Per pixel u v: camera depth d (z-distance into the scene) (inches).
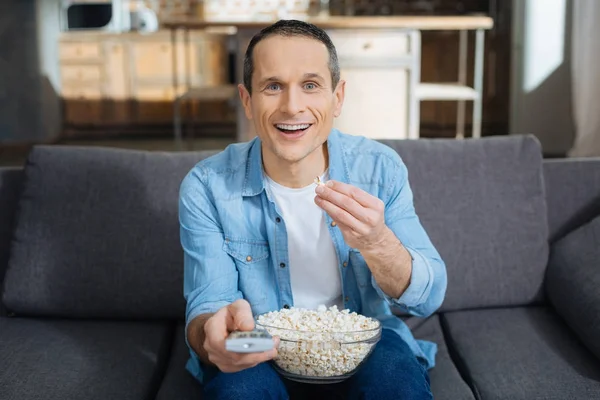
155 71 260.2
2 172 73.7
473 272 67.1
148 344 62.5
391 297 52.1
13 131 254.7
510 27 253.1
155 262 66.6
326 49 48.5
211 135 266.2
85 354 59.5
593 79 183.3
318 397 52.2
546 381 54.7
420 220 67.3
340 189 45.8
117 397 53.6
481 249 67.4
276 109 47.9
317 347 45.4
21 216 68.2
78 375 55.9
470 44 256.2
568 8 182.2
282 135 48.5
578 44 182.5
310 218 53.4
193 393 54.6
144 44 258.1
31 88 254.8
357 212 45.5
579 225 72.0
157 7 278.7
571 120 186.2
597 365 56.9
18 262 67.0
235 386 45.8
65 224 67.2
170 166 69.1
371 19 151.7
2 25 249.8
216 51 258.8
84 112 262.2
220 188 54.5
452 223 67.5
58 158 69.3
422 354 55.6
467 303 67.3
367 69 153.6
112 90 261.0
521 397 52.9
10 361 57.3
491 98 258.1
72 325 65.7
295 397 52.4
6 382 54.1
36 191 68.4
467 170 68.8
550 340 61.4
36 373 55.6
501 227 67.9
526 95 188.1
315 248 53.7
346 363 46.1
